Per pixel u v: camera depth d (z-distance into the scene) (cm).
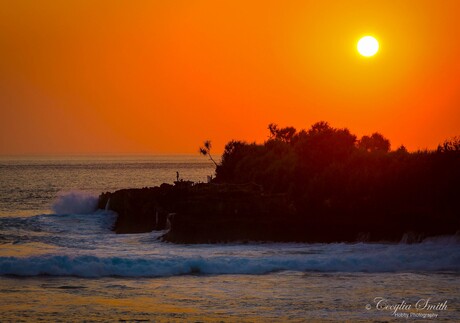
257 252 7900
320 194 9681
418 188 9525
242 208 9062
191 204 9044
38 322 5150
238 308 5506
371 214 9206
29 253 7900
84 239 9175
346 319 5212
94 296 5897
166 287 6225
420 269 6969
